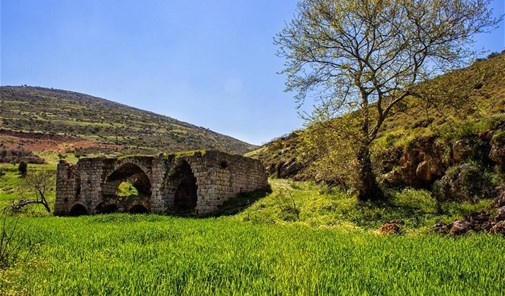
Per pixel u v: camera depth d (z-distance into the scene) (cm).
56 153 10381
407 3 2300
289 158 5041
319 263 999
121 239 1580
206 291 733
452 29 2306
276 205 2825
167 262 1010
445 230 1616
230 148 16912
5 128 11888
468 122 2345
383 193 2397
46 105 17650
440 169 2281
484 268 923
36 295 722
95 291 750
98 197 3609
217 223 2288
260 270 934
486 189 1952
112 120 17325
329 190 2967
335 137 2427
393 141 2977
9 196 5238
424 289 737
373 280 811
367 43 2466
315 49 2528
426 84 2377
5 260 1009
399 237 1523
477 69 2625
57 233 1798
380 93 2420
